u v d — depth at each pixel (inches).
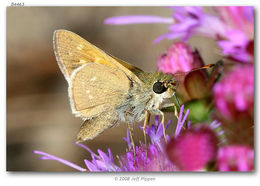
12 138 6.0
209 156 4.0
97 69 4.7
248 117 3.9
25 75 6.2
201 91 4.2
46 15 6.3
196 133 4.0
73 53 4.7
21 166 5.9
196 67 4.3
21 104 6.1
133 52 6.1
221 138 4.0
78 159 5.8
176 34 4.2
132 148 4.5
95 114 4.7
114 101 4.7
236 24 4.1
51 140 6.0
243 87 3.9
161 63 4.4
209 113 4.2
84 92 4.7
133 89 4.6
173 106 4.5
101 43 6.2
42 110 6.2
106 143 5.7
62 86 6.2
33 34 6.3
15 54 6.2
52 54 6.3
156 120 4.6
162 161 4.4
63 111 6.2
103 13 6.2
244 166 4.0
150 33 6.1
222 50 4.0
